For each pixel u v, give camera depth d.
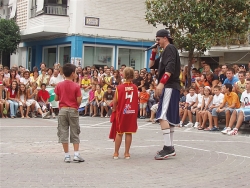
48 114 17.48
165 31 8.84
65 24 24.41
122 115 8.62
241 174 7.51
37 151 9.45
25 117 17.52
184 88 17.78
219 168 7.96
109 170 7.64
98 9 24.39
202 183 6.79
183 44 18.06
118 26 25.02
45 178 6.92
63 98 8.35
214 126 14.57
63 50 25.75
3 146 10.02
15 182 6.61
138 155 9.20
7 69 19.11
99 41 24.52
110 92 18.38
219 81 16.23
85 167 7.88
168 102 8.77
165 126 8.80
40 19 24.55
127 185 6.57
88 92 19.27
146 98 18.20
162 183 6.73
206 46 17.44
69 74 8.50
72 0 24.12
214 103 14.55
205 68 16.66
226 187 6.59
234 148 10.48
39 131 12.88
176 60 8.78
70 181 6.75
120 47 25.33
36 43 28.28
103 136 12.11
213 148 10.37
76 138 8.35
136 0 25.34
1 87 17.23
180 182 6.83
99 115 19.12
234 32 18.23
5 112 17.17
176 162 8.45
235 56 26.38
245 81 14.62
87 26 24.20
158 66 9.12
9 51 27.86
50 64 27.16
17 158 8.61
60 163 8.20
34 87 17.98
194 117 17.55
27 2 26.69
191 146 10.62
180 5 18.14
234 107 13.98
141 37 25.67
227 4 17.98
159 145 10.61
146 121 16.98
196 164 8.29
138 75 18.91
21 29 27.50
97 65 24.80
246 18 17.95
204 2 17.78
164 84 8.58
